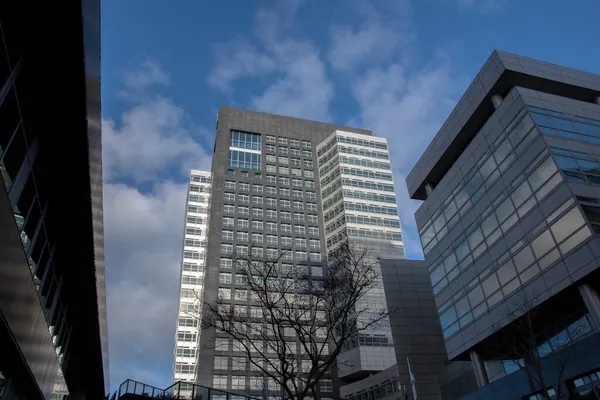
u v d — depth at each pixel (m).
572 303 33.34
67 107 19.22
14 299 18.81
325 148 123.56
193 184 151.50
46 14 15.75
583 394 29.45
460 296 43.88
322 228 109.94
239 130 123.81
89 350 43.69
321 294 26.55
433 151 54.16
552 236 33.94
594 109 41.38
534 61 45.25
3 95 15.68
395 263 67.31
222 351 80.75
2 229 16.52
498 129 42.38
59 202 24.25
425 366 58.81
